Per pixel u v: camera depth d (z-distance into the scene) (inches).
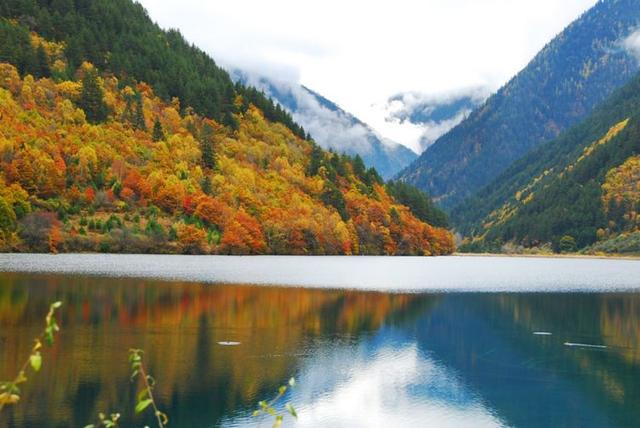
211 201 6653.5
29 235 5344.5
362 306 2650.1
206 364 1487.5
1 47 7588.6
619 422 1200.2
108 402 1167.0
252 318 2193.7
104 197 6225.4
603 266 7175.2
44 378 1299.2
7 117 6318.9
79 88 7637.8
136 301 2490.2
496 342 1905.8
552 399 1333.7
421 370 1537.9
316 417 1171.3
